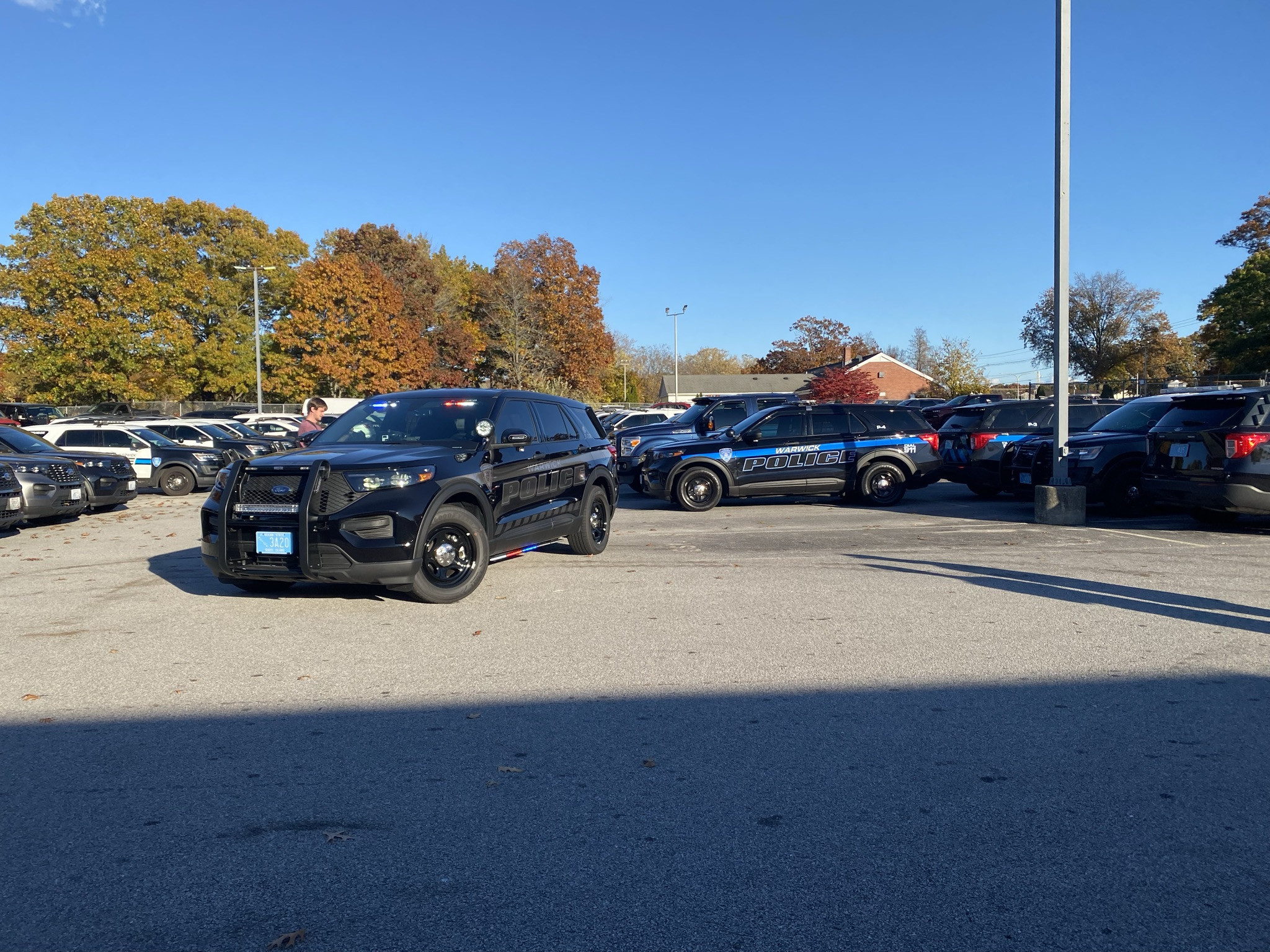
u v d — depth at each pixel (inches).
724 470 559.8
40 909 115.8
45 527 530.6
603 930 110.7
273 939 109.0
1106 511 506.9
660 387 3826.3
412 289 2512.3
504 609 279.4
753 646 235.3
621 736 174.6
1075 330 2901.1
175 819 140.8
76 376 1802.4
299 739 173.8
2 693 203.2
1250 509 397.4
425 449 295.1
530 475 328.5
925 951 106.3
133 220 1921.8
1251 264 1761.8
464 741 172.2
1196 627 251.6
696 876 123.3
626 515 546.0
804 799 146.8
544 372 2497.5
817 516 526.6
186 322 2018.9
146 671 218.5
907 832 135.3
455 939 108.9
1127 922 112.0
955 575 327.9
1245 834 133.9
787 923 111.9
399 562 266.1
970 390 2652.6
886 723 180.1
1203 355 2293.3
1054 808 143.0
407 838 134.6
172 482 797.2
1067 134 449.4
